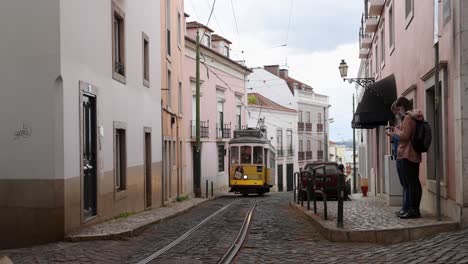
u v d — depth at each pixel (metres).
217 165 39.25
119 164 15.18
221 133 39.97
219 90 39.69
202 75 35.94
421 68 12.23
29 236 10.50
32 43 10.60
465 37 8.88
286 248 9.16
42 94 10.56
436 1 10.61
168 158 23.92
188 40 32.53
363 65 34.62
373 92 16.83
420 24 12.34
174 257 8.48
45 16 10.57
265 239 10.38
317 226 10.99
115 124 14.20
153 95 19.48
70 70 10.98
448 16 9.55
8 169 10.60
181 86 28.64
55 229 10.42
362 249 8.47
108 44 13.70
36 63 10.59
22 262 8.27
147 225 12.45
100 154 12.77
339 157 83.19
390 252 7.84
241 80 45.56
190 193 33.06
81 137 11.42
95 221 12.28
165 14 23.12
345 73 23.42
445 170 9.94
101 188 12.80
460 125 8.90
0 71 10.70
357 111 17.03
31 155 10.55
